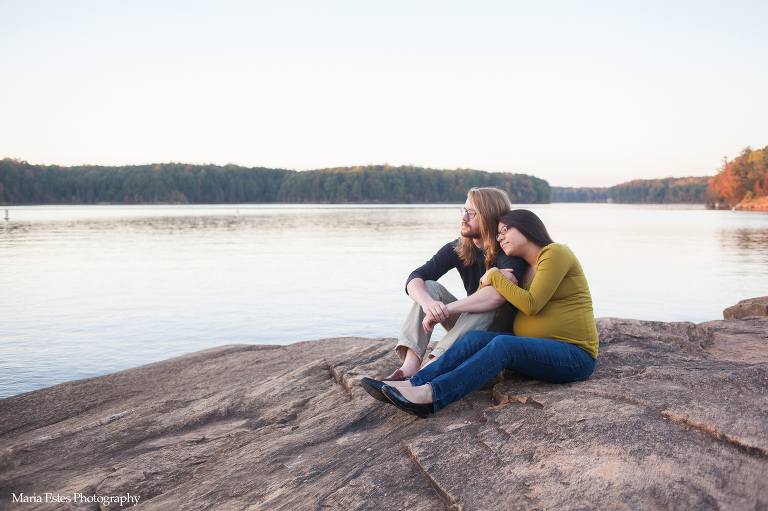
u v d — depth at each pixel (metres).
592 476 1.72
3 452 2.71
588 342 2.62
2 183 113.56
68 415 3.44
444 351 2.71
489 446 2.04
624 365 3.00
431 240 27.06
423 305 2.76
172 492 2.18
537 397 2.45
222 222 47.31
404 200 148.75
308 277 13.79
